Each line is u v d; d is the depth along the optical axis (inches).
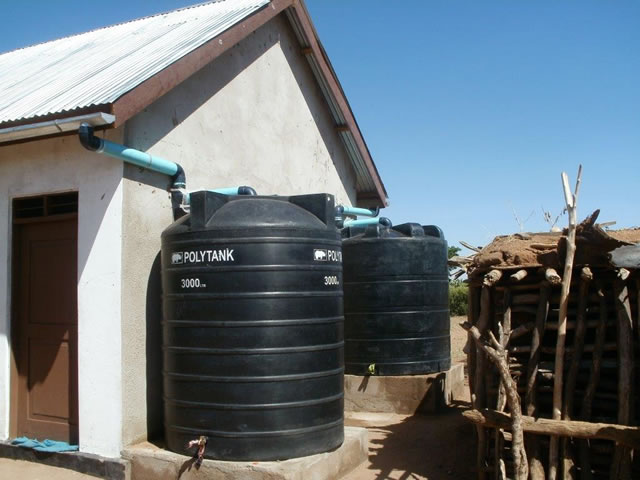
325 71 407.2
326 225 228.7
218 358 211.0
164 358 226.5
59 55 369.1
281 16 372.8
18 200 265.9
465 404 356.2
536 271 210.8
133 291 237.1
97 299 236.1
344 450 231.3
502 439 202.2
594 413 201.3
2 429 260.5
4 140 249.6
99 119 216.7
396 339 341.4
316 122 418.3
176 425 219.0
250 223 213.9
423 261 348.8
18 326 265.3
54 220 257.0
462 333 739.4
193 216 218.8
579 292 203.3
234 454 208.2
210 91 297.0
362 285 346.6
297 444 212.1
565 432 189.5
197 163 283.7
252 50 338.0
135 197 240.5
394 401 338.6
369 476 232.5
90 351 236.4
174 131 268.4
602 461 194.7
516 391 190.5
